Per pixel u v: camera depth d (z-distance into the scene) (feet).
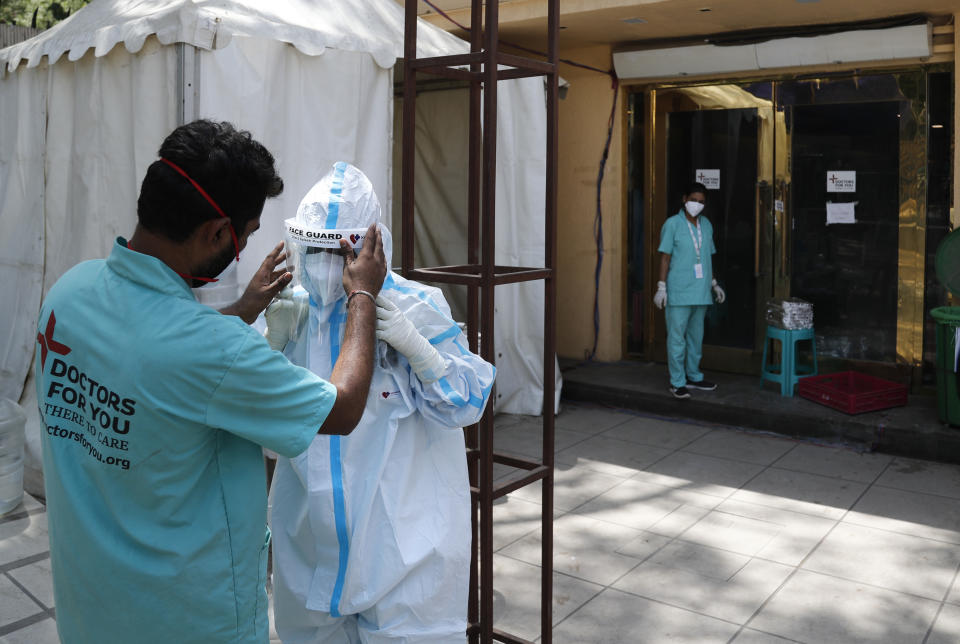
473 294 8.52
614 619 10.82
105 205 13.91
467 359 6.26
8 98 16.51
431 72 7.92
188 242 4.60
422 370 5.77
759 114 21.57
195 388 4.40
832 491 15.43
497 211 19.60
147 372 4.38
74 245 14.69
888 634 10.44
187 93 12.07
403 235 7.88
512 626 10.58
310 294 6.02
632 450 17.94
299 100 13.57
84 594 4.59
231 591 4.69
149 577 4.49
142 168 12.94
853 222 20.54
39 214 15.60
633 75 22.40
